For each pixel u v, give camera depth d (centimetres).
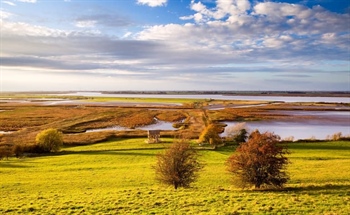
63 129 10900
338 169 4522
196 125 11950
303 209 2364
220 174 4322
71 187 3678
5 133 10188
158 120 14200
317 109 19188
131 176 4303
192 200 2720
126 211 2452
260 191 3100
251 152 3272
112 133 9619
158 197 2877
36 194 3272
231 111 17038
